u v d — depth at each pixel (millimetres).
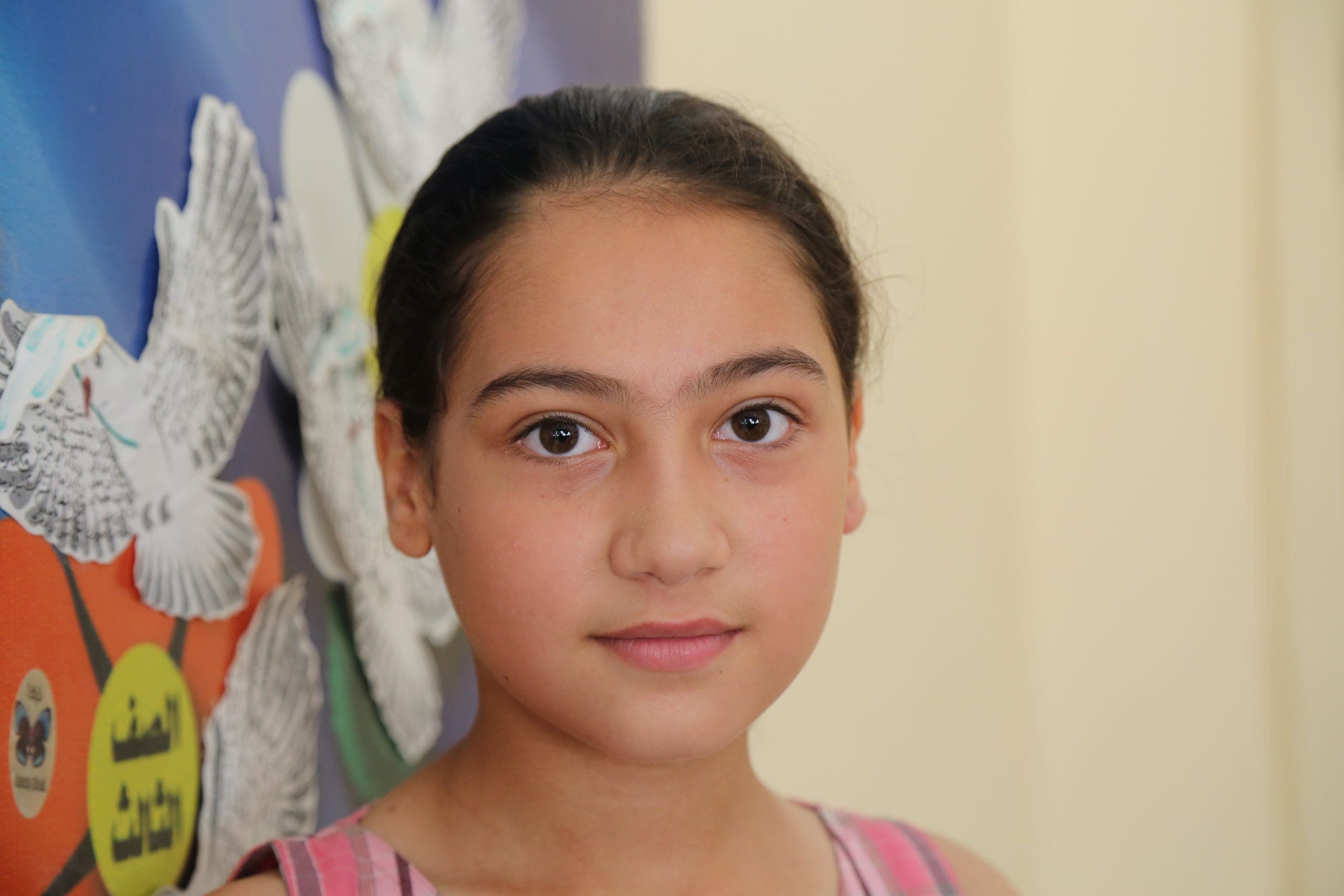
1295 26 1630
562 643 654
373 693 880
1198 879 1621
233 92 762
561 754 712
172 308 706
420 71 945
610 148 704
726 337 663
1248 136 1625
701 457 665
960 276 1508
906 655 1403
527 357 657
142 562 680
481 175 717
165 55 709
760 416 688
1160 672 1612
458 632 994
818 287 730
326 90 850
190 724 712
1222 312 1625
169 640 699
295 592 804
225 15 758
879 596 1368
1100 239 1646
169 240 705
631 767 715
